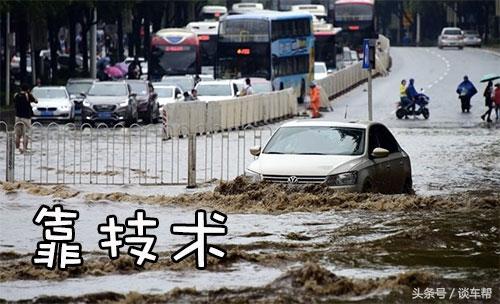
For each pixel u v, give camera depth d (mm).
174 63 121812
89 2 119438
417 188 47906
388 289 26328
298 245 32219
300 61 120000
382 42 159125
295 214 37531
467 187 48469
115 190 46375
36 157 61750
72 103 95375
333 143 40438
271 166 39344
